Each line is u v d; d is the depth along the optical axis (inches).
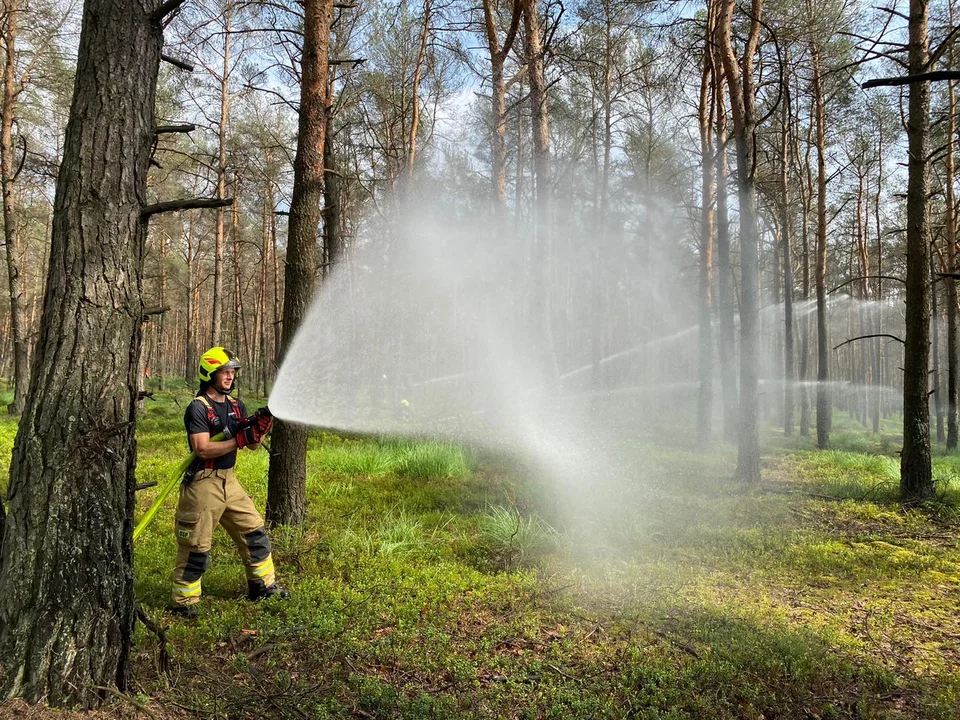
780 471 396.8
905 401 302.0
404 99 689.6
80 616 93.0
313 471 318.7
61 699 91.0
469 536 214.8
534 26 457.1
